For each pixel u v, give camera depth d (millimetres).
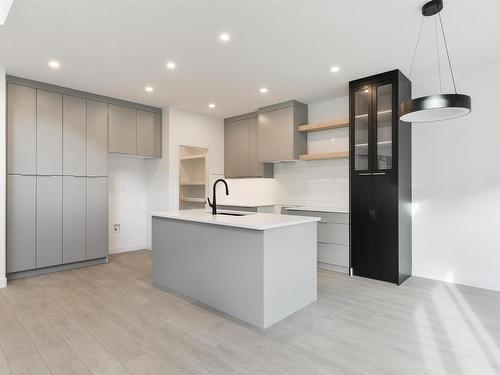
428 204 3893
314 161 5000
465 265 3635
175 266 3373
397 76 3619
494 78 3465
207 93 4566
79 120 4430
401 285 3613
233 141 6008
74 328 2533
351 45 3037
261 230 2520
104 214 4684
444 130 3781
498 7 2381
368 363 2049
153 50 3141
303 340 2350
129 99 4883
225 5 2379
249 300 2621
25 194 3939
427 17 2527
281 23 2637
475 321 2662
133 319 2707
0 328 2533
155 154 5367
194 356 2131
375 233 3805
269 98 4793
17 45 3020
